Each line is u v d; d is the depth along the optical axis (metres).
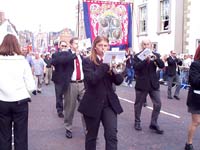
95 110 4.36
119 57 4.36
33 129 7.40
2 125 4.63
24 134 4.71
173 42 21.67
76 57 6.52
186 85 16.38
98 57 4.49
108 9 15.38
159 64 6.88
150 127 7.22
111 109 4.43
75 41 6.70
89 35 15.31
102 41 4.45
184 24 21.17
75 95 6.52
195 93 5.41
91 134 4.48
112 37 15.55
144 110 9.80
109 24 15.45
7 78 4.55
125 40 15.64
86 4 15.23
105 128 4.40
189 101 5.54
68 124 6.67
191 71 5.30
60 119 8.51
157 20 23.25
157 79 7.02
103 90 4.39
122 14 15.59
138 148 5.94
